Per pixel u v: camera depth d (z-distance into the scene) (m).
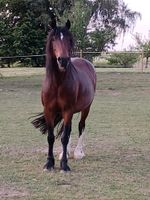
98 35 45.31
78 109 7.67
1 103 16.38
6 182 6.43
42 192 5.96
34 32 45.72
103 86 23.23
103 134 10.32
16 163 7.55
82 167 7.32
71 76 6.98
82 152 8.09
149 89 22.11
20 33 45.19
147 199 5.70
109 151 8.58
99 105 15.91
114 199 5.68
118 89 22.11
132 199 5.69
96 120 12.41
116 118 12.84
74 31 43.00
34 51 45.53
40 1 46.50
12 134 10.23
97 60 46.09
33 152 8.41
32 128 11.01
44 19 45.22
